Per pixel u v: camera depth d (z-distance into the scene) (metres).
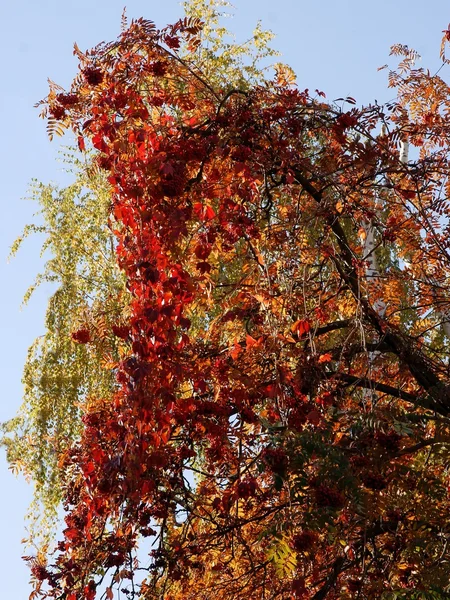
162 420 6.49
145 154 6.80
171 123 7.28
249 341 7.37
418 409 7.55
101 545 7.40
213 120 7.16
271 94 7.31
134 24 7.05
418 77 9.22
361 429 6.64
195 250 7.17
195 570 8.03
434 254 8.21
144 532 7.68
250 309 7.87
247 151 7.00
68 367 13.01
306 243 8.09
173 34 7.09
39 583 7.29
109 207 6.88
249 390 7.29
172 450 7.40
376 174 7.49
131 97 6.93
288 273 7.80
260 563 8.00
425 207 7.98
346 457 6.38
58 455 7.85
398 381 8.27
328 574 7.36
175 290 6.48
